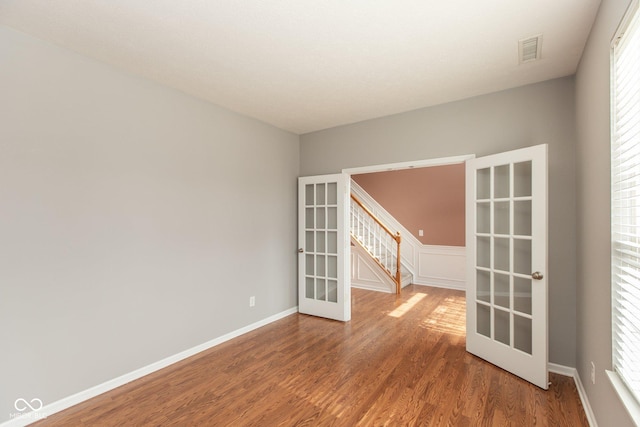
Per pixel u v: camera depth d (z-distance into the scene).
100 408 2.16
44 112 2.09
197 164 3.08
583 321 2.25
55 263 2.13
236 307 3.48
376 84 2.81
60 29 1.99
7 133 1.94
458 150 3.15
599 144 1.81
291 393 2.34
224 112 3.37
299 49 2.23
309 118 3.75
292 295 4.32
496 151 2.95
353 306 4.63
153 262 2.70
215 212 3.25
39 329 2.05
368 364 2.79
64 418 2.05
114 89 2.46
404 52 2.27
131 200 2.55
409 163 3.47
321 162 4.21
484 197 2.92
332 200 4.08
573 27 1.96
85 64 2.30
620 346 1.51
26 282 2.00
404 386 2.42
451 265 5.88
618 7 1.42
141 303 2.61
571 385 2.42
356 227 6.64
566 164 2.60
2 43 1.93
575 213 2.53
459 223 5.84
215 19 1.89
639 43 1.29
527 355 2.47
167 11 1.82
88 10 1.80
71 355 2.20
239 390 2.38
